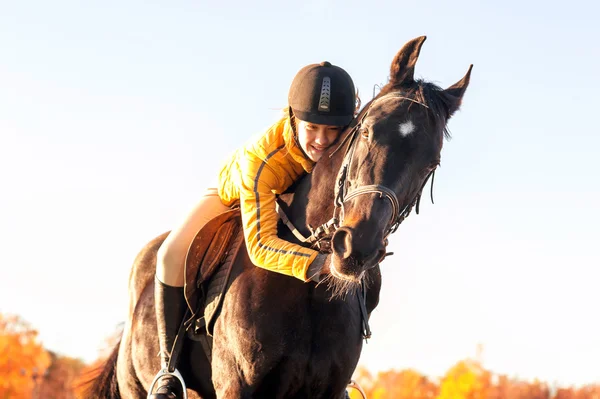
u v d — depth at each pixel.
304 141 8.59
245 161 8.67
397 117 7.59
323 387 8.50
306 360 8.31
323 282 8.26
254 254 8.23
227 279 8.69
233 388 8.47
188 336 9.32
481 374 138.38
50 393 112.81
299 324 8.27
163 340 9.29
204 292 9.02
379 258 7.34
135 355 10.11
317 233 8.09
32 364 108.75
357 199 7.44
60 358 121.31
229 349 8.52
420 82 7.97
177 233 9.27
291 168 8.76
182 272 9.20
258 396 8.52
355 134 7.91
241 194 8.58
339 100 8.42
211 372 9.24
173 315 9.27
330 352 8.38
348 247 7.15
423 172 7.57
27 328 110.44
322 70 8.50
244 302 8.39
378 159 7.46
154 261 10.27
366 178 7.46
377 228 7.27
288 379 8.37
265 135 8.71
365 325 8.83
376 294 9.26
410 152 7.47
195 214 9.31
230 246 8.95
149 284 10.17
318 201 8.35
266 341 8.27
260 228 8.30
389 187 7.39
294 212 8.58
